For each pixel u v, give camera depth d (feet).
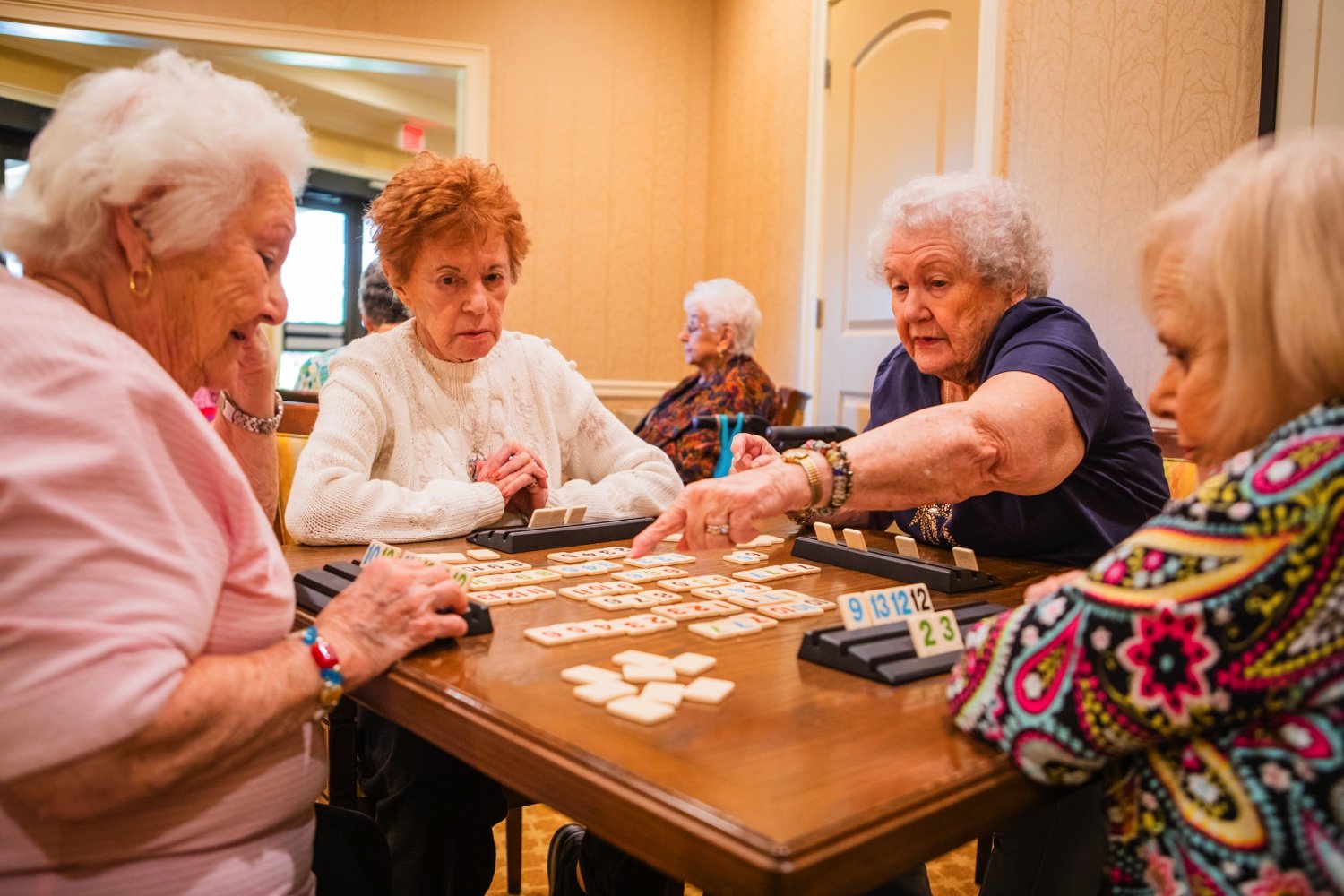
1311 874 2.13
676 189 17.03
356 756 5.41
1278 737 2.18
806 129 14.06
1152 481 5.11
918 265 4.96
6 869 2.55
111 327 2.72
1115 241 9.05
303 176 3.30
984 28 10.46
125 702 2.33
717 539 3.66
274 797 2.97
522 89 15.97
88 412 2.45
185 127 2.80
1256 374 2.34
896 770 2.37
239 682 2.67
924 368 5.19
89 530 2.37
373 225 5.84
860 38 12.85
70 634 2.30
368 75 22.00
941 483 4.06
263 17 14.84
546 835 7.68
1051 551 5.09
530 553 5.01
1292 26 7.29
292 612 3.14
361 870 3.84
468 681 2.96
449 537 5.36
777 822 2.06
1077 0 9.41
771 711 2.76
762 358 15.56
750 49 15.64
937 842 2.26
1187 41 8.32
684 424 11.81
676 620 3.69
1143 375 8.76
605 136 16.49
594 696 2.77
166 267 2.93
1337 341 2.19
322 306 25.44
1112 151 9.05
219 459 2.78
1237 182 2.43
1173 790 2.35
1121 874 2.59
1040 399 4.34
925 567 4.40
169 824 2.72
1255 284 2.30
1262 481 2.20
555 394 6.57
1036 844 4.37
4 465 2.32
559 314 16.44
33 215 2.79
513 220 5.76
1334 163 2.27
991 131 10.41
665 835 2.16
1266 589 2.12
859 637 3.23
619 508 6.05
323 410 5.62
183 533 2.61
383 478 5.86
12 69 18.42
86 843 2.61
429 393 5.97
